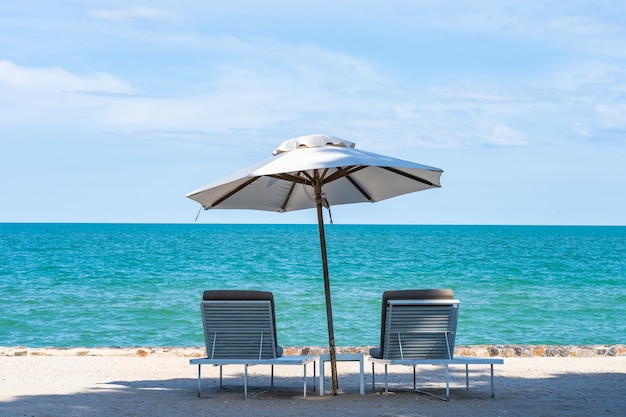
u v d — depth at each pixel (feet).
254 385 27.58
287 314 64.44
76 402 22.67
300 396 24.61
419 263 143.33
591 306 71.82
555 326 59.11
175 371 31.24
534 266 136.46
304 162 21.72
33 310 67.10
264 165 22.22
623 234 448.24
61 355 36.70
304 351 36.68
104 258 156.35
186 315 63.77
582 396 24.14
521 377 28.91
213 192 25.86
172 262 143.23
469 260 154.10
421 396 24.22
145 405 22.36
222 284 95.81
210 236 349.00
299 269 124.57
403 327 24.43
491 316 64.44
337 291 85.20
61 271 118.32
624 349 36.60
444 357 24.75
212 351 24.80
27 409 21.25
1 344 50.72
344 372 31.01
